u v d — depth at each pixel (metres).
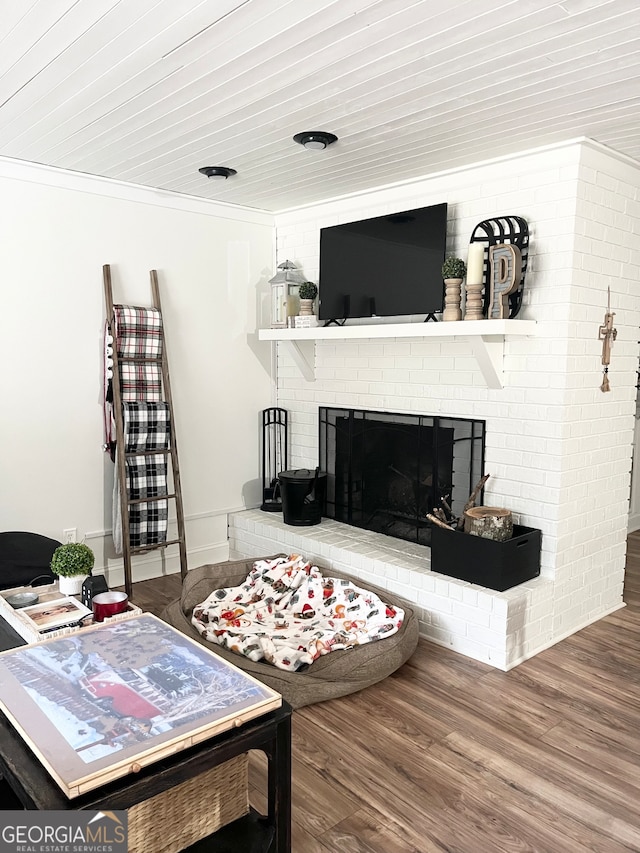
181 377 4.23
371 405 4.12
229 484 4.58
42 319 3.58
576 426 3.27
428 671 3.01
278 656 2.85
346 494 4.32
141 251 3.96
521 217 3.26
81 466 3.80
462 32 1.99
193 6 1.85
